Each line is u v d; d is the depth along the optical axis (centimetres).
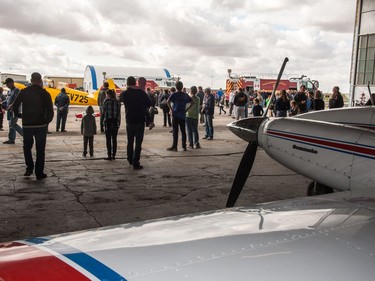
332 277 84
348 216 122
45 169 659
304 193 523
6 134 1171
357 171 296
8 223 383
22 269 82
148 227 112
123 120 1781
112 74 4584
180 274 81
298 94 1122
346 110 398
